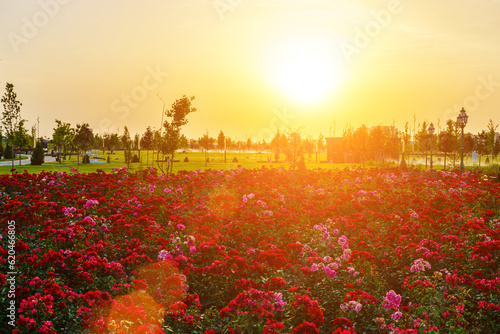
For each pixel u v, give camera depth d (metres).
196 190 17.36
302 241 11.01
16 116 42.38
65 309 7.09
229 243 10.39
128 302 6.73
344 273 8.70
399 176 24.41
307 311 6.43
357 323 7.25
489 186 18.94
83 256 8.68
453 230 10.95
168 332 6.47
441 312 7.21
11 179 16.03
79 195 14.49
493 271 8.85
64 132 59.94
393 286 8.96
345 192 17.72
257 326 6.45
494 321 7.09
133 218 11.03
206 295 8.29
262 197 14.94
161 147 26.83
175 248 9.67
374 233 11.17
